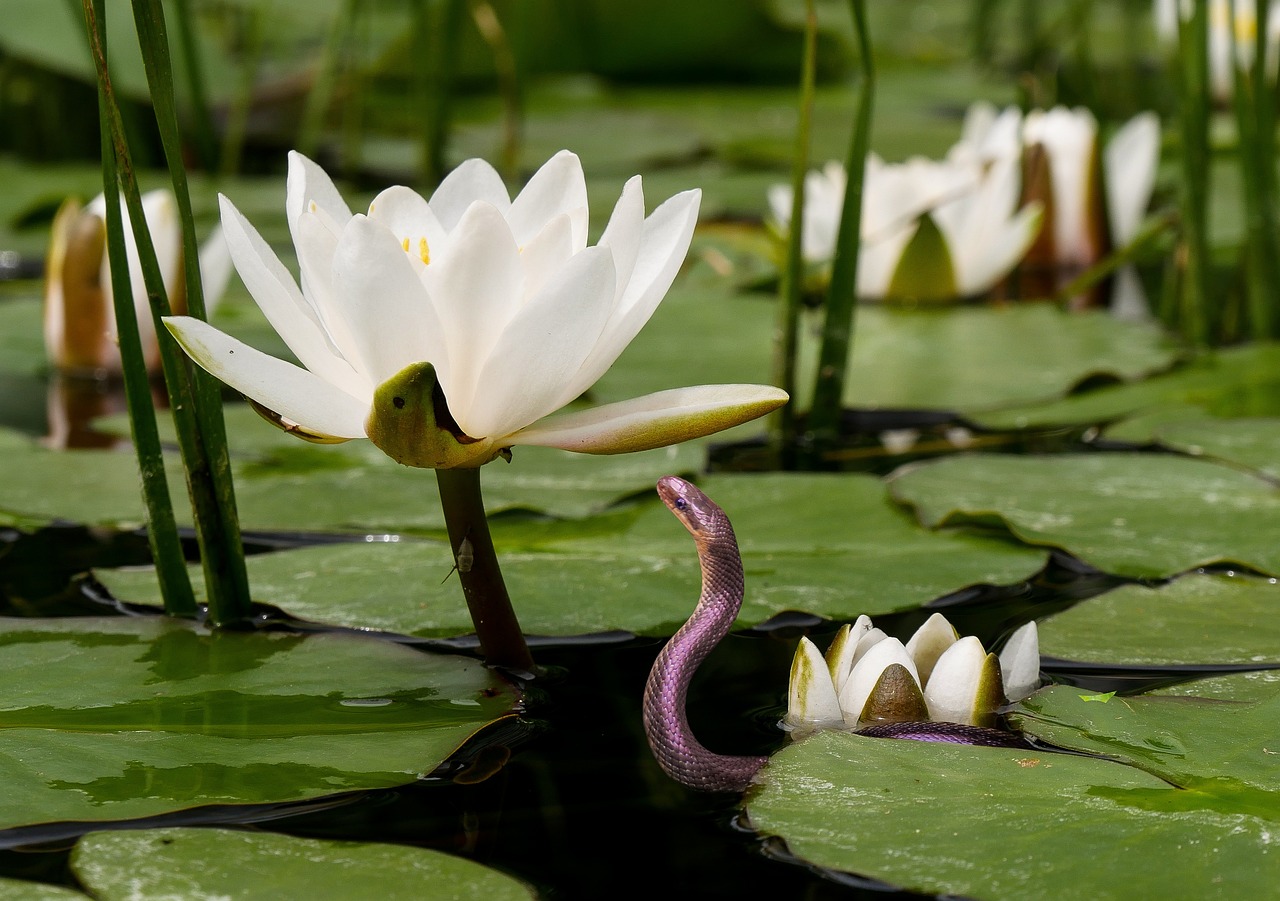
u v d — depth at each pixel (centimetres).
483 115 405
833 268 156
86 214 182
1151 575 137
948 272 221
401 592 135
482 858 124
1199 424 149
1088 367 181
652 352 188
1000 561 138
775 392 127
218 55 350
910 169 229
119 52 312
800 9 663
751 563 138
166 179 311
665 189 313
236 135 323
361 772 126
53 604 136
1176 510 141
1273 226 190
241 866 123
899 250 223
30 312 223
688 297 227
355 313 126
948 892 122
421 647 133
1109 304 240
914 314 218
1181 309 210
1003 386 172
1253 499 142
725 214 307
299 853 123
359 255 126
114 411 169
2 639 132
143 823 124
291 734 127
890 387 172
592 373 128
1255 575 137
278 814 125
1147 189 254
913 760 126
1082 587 137
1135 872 123
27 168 341
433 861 123
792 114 417
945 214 222
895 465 150
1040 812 124
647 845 124
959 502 142
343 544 139
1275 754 126
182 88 331
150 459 133
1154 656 132
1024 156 246
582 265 126
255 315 207
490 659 131
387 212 130
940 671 128
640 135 387
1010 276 236
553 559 137
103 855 123
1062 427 163
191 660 131
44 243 266
